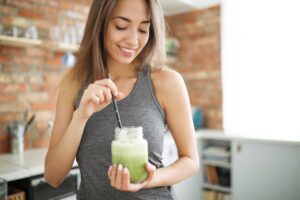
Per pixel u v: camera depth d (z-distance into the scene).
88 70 1.05
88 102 0.81
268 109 3.05
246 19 3.16
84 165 0.95
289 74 2.90
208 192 3.21
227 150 3.14
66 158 0.89
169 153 2.76
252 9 3.11
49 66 2.63
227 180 3.13
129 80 1.00
